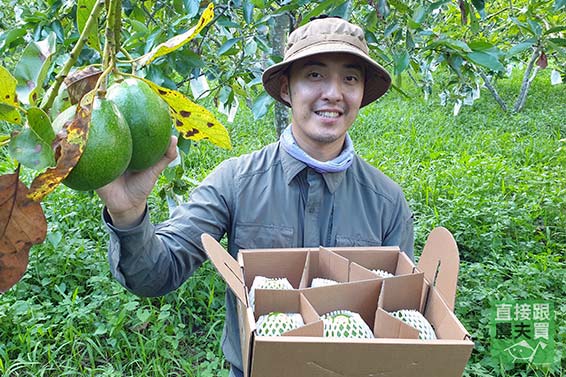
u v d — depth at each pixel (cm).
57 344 349
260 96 273
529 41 291
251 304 168
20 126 78
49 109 79
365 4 297
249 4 260
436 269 169
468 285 420
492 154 728
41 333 342
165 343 359
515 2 486
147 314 344
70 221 471
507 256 457
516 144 757
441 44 256
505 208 527
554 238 512
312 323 139
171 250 185
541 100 1120
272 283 177
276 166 212
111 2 81
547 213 538
